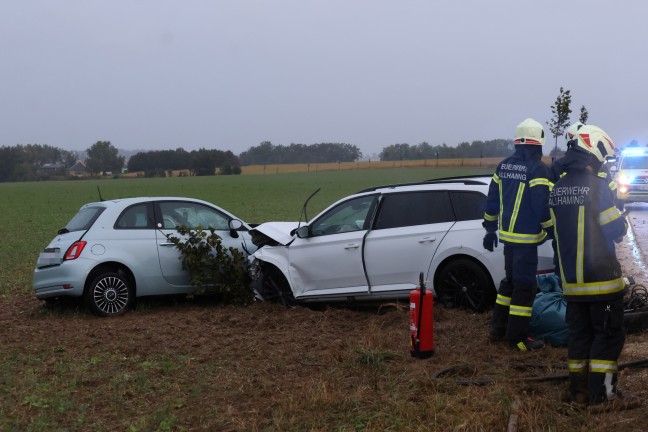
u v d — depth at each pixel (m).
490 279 8.02
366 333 7.49
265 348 7.30
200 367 6.68
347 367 6.35
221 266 9.88
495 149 144.25
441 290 8.40
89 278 9.45
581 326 5.16
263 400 5.66
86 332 8.32
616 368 5.04
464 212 8.34
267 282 9.95
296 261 9.46
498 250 7.92
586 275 4.98
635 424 4.70
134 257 9.69
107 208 9.87
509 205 6.66
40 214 36.50
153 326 8.62
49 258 9.56
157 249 9.85
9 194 65.69
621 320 5.01
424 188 8.70
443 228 8.36
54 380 6.37
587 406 5.03
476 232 8.12
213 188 68.44
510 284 6.89
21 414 5.50
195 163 137.88
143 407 5.64
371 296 8.84
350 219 9.16
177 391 6.02
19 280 13.14
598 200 5.00
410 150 150.75
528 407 4.99
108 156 160.88
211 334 8.06
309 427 5.01
